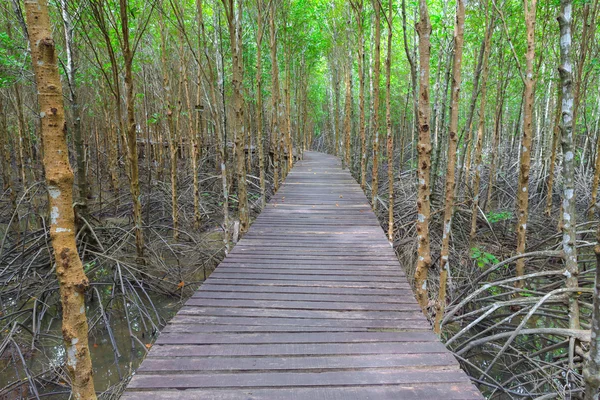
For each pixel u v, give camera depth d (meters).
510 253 6.87
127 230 7.14
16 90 8.78
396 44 14.62
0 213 9.59
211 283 4.02
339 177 12.40
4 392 3.69
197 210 8.87
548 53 8.51
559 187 10.49
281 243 5.49
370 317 3.29
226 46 11.55
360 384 2.38
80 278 1.55
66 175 1.47
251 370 2.52
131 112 5.66
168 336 2.96
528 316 3.50
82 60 8.45
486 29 6.62
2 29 8.19
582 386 3.05
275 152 10.91
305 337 2.96
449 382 2.41
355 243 5.49
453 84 3.13
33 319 4.55
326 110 30.97
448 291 5.62
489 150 15.53
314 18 13.20
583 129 11.41
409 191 10.84
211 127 15.55
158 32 9.32
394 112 22.12
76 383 1.58
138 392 2.30
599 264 1.86
